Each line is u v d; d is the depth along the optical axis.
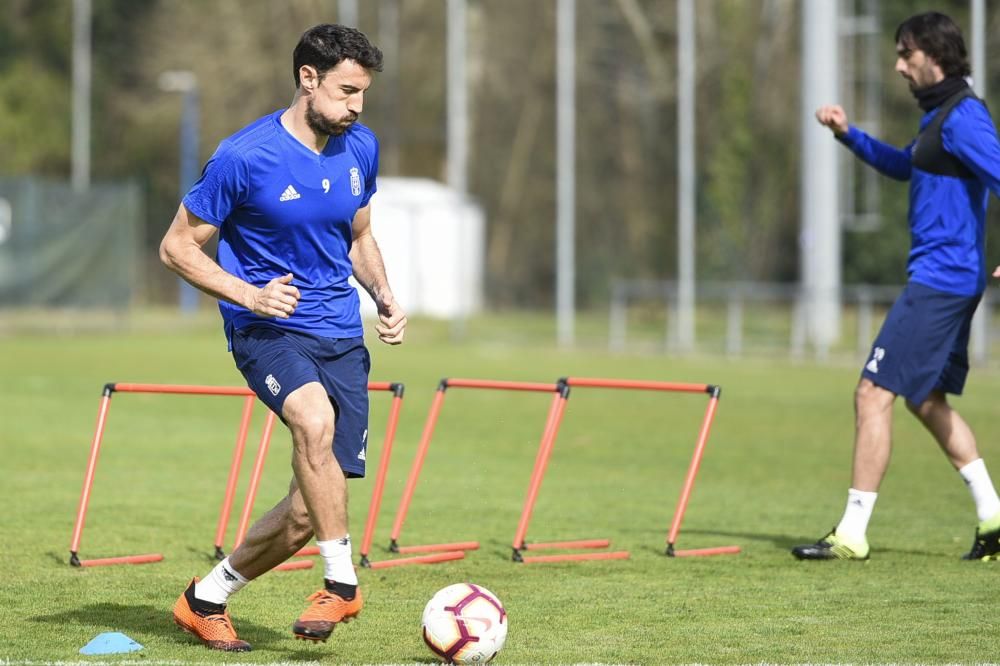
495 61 194.62
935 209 30.66
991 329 109.38
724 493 43.00
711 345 116.62
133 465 48.09
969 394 75.69
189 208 21.30
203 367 91.75
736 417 66.19
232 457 50.59
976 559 31.25
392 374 89.06
